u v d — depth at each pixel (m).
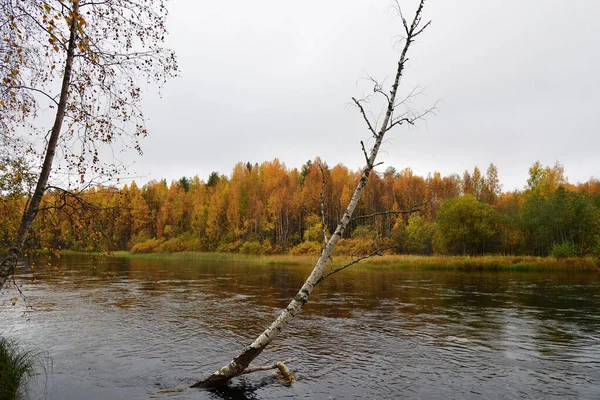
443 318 15.43
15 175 7.48
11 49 6.56
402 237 59.78
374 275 35.50
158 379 8.71
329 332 13.11
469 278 32.25
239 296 21.27
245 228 77.38
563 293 22.80
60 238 7.54
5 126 7.20
